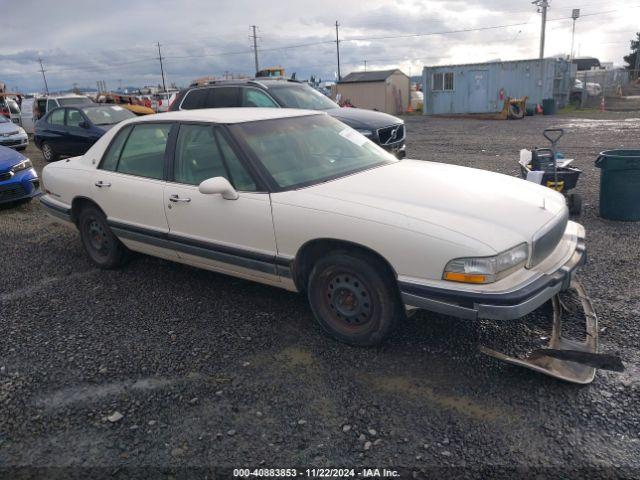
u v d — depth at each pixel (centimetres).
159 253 465
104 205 491
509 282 303
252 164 385
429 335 370
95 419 299
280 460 262
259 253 381
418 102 3816
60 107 1332
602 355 298
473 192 361
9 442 284
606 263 484
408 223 317
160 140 452
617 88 3925
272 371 337
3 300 469
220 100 968
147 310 434
